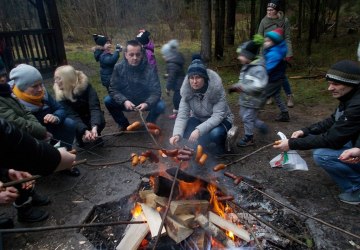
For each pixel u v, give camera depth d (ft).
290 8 46.93
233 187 10.03
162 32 46.80
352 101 8.04
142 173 11.04
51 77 25.94
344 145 8.91
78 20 49.90
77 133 12.25
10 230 4.74
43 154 4.53
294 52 33.53
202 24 28.27
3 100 8.84
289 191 9.75
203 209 7.80
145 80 13.97
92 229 8.51
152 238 7.57
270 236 7.83
